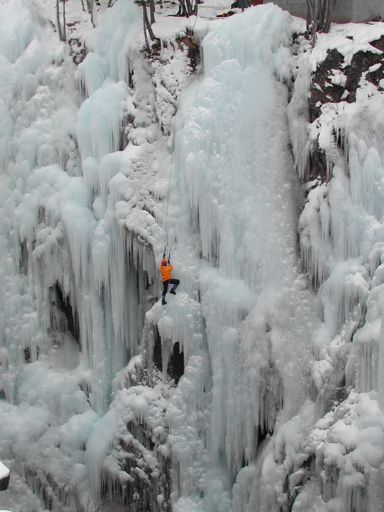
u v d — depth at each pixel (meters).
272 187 17.23
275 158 17.38
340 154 16.30
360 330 14.23
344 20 18.42
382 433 13.07
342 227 15.88
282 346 16.27
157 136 19.22
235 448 16.77
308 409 15.56
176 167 18.17
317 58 16.94
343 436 13.38
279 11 17.86
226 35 17.84
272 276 16.75
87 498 18.59
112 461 18.34
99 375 19.38
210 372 17.28
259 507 15.77
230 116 17.48
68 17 22.41
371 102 16.05
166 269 17.11
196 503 16.94
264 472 15.52
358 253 15.79
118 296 19.11
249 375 16.47
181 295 17.44
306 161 17.17
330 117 16.55
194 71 19.05
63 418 19.48
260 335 16.44
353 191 15.91
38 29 22.20
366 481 12.88
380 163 15.78
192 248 17.78
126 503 18.33
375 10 18.44
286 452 15.17
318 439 14.23
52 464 19.05
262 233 16.95
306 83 17.11
